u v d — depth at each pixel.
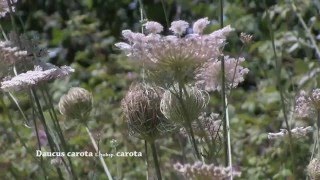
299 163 0.93
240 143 1.13
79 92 0.73
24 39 0.67
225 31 0.50
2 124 1.16
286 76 1.19
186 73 0.50
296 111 0.65
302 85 1.03
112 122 1.16
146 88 0.59
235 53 1.18
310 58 1.16
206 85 0.63
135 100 0.58
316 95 0.63
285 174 0.88
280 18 1.26
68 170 0.67
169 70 0.50
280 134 0.66
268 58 1.25
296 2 1.21
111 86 1.42
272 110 1.23
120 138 1.09
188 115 0.53
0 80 0.65
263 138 1.12
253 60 1.31
